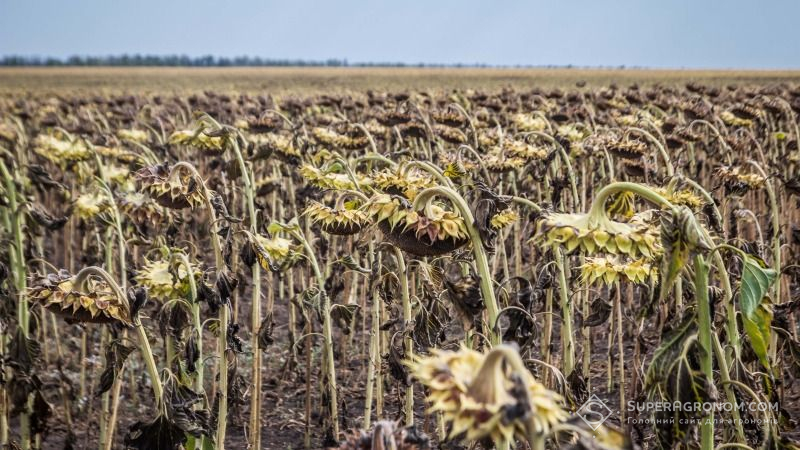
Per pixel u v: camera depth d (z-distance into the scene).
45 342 8.02
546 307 5.79
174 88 52.88
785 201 9.81
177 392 4.15
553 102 14.38
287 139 7.62
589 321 5.40
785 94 17.91
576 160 9.44
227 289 4.66
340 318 6.02
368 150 9.31
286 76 74.25
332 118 11.91
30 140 15.16
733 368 3.98
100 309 3.60
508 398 1.91
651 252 2.92
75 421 7.24
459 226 3.21
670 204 2.82
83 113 16.78
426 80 61.72
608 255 4.37
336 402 6.00
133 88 54.03
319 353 8.49
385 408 7.12
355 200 4.96
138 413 7.39
